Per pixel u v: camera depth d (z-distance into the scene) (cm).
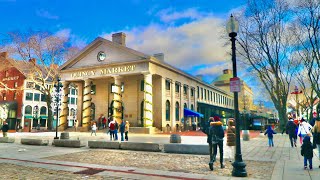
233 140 1070
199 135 2884
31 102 5912
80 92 4459
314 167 944
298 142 1958
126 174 846
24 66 4875
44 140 1888
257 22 3500
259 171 883
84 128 3884
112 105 4062
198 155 1304
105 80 4203
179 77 4359
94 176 821
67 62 4191
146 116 3422
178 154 1344
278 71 3612
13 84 5912
